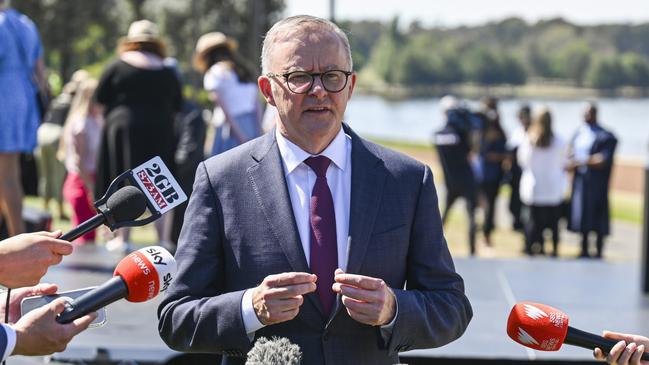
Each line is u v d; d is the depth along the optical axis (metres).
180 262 3.31
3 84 7.05
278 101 3.27
